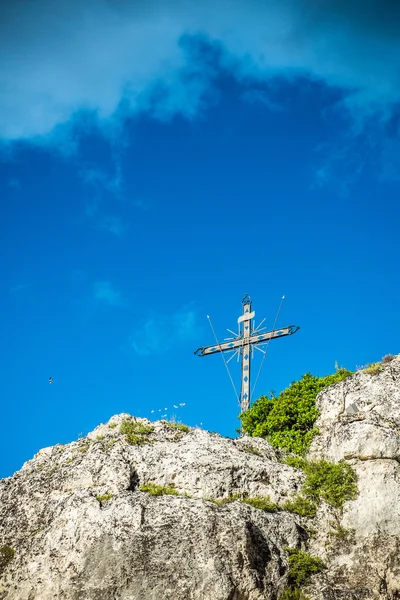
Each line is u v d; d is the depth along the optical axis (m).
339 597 19.09
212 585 18.62
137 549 19.31
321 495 21.66
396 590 19.44
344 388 24.72
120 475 21.97
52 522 20.92
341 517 20.88
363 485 21.11
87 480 22.23
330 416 24.38
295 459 23.50
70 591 19.19
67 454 23.98
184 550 19.19
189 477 22.05
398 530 20.14
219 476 21.98
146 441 23.72
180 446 23.28
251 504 21.27
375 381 24.34
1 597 20.03
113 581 19.02
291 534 20.64
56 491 22.44
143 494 20.80
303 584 19.59
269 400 26.56
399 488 20.72
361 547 20.12
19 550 21.05
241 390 30.91
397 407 23.12
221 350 32.12
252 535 19.72
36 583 19.80
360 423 22.28
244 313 32.22
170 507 20.09
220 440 23.66
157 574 18.97
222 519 19.61
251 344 31.44
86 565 19.36
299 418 24.89
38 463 24.28
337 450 22.42
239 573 18.95
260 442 24.17
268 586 19.23
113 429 24.47
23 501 22.55
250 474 22.28
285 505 21.62
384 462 21.25
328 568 20.08
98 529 19.80
